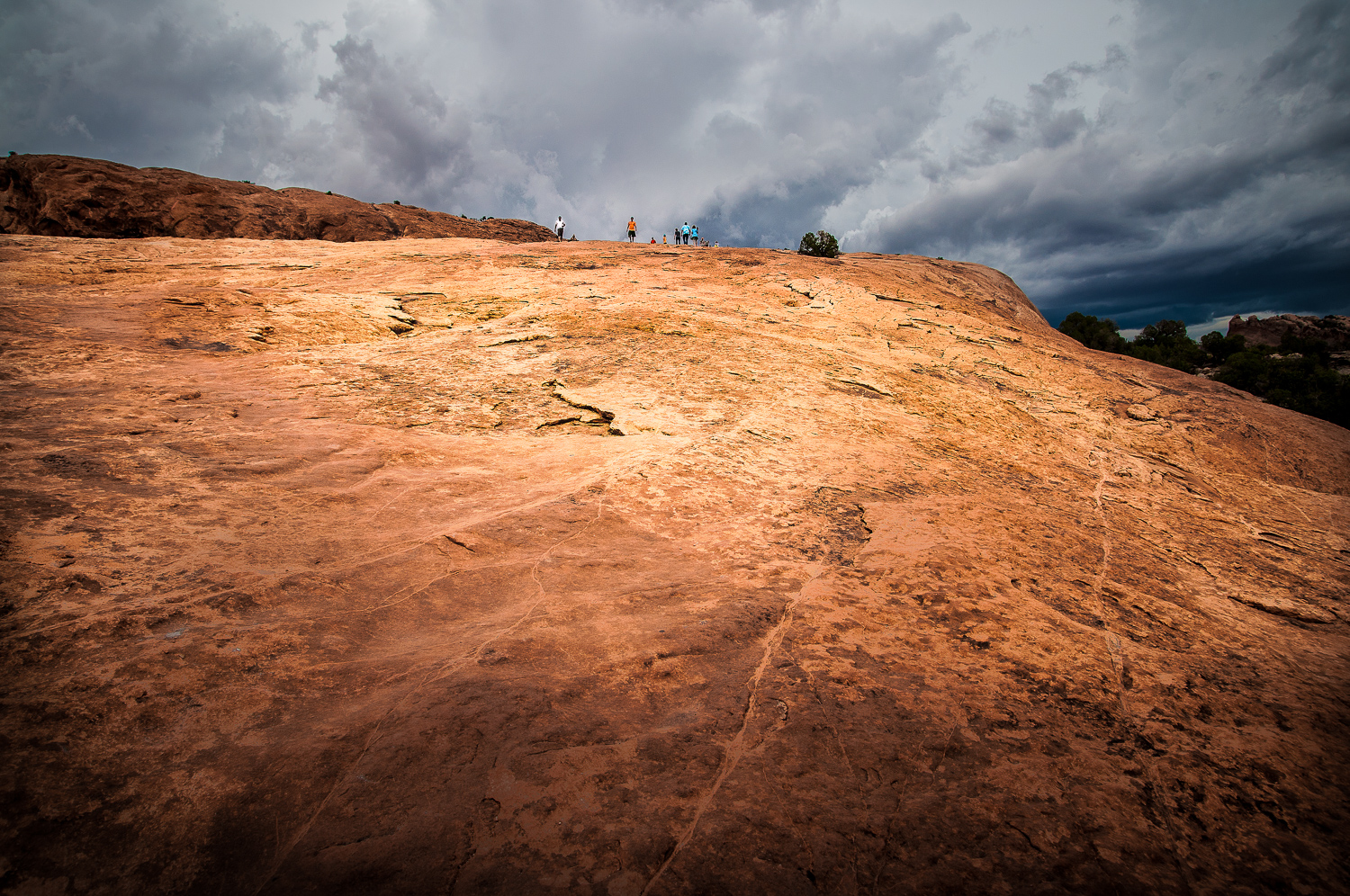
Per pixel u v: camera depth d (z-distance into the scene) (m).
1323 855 1.88
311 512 3.62
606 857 1.65
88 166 33.09
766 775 2.01
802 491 4.82
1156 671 2.93
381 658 2.43
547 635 2.71
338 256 15.82
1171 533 5.54
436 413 5.93
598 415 6.25
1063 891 1.67
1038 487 6.05
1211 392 11.23
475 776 1.88
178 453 4.12
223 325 8.16
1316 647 3.58
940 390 8.78
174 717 1.93
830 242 31.88
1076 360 12.15
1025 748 2.25
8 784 1.59
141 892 1.42
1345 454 9.20
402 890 1.50
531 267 14.91
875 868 1.70
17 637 2.12
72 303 8.16
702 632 2.84
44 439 3.97
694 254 17.78
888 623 3.08
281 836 1.61
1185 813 2.01
